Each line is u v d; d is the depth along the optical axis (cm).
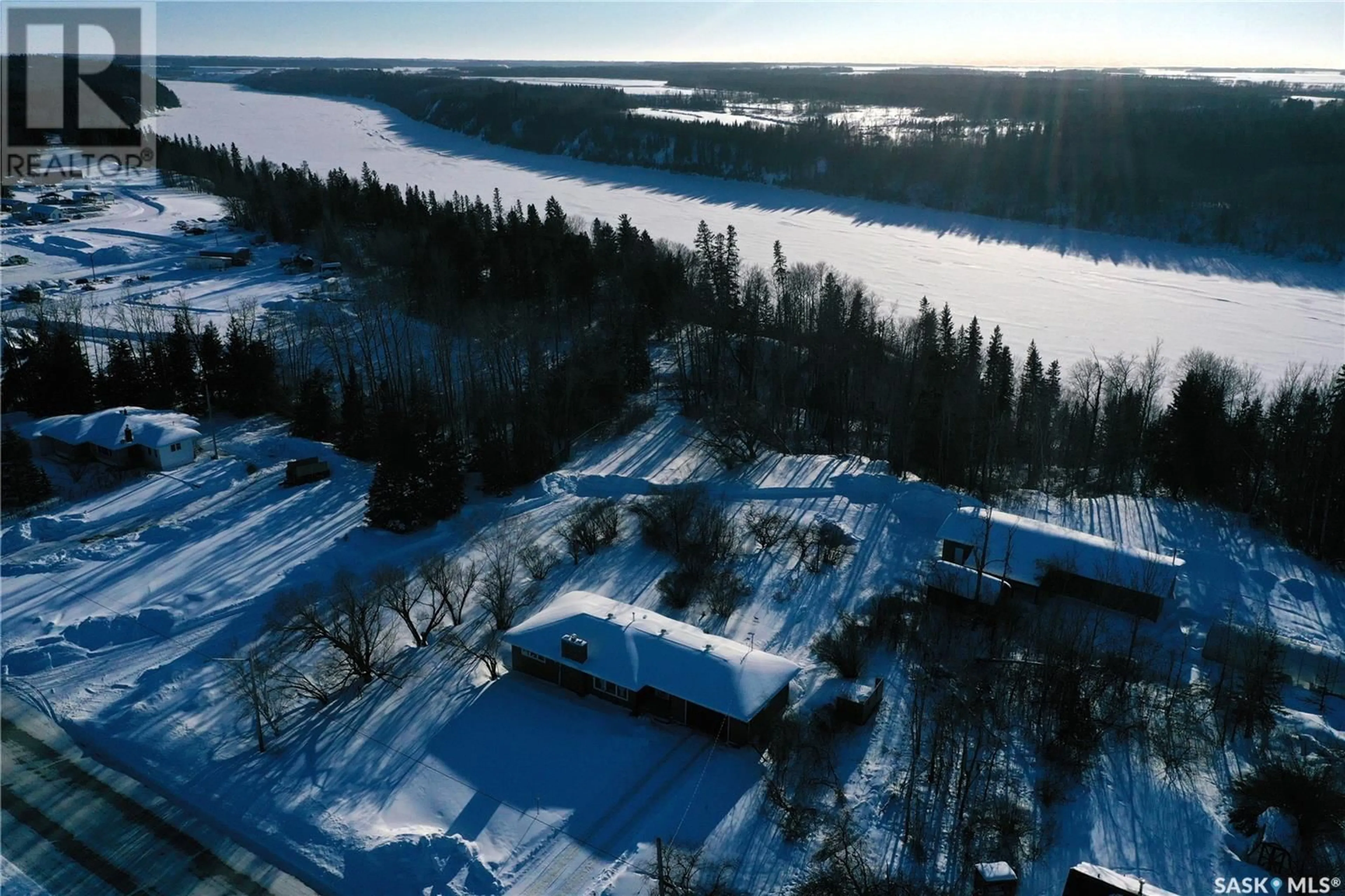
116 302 12256
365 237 14538
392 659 5350
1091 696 4991
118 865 3959
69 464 7906
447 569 5975
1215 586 6150
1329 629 5725
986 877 3756
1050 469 8569
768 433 8644
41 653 5300
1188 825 4281
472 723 4831
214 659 5312
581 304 11438
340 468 7944
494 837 4138
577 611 5303
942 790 4438
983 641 5600
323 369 10112
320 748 4662
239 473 7838
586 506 7144
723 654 4938
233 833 4153
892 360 9581
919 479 7894
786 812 4284
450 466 7081
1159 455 8025
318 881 3928
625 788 4425
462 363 9856
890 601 5856
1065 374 11675
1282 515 7156
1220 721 4947
